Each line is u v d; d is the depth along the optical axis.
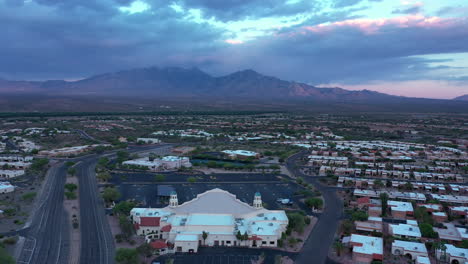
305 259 149.75
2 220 184.00
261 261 146.38
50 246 156.38
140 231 168.75
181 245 153.25
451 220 197.00
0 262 130.50
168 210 182.88
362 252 147.62
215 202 182.00
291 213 186.88
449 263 147.12
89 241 162.38
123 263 138.75
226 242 161.50
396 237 166.25
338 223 190.25
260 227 167.50
